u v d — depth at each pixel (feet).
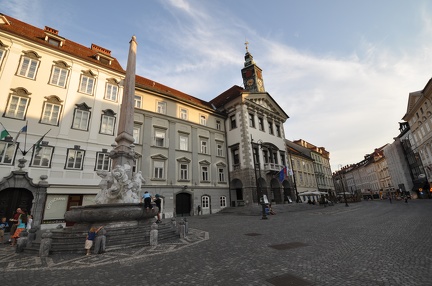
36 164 55.93
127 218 32.58
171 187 81.82
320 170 188.14
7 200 51.16
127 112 44.75
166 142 86.53
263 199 61.77
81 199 60.59
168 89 108.58
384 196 230.27
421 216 48.19
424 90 117.19
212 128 105.40
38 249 26.50
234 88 134.92
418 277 14.16
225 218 67.31
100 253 25.14
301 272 16.25
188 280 15.74
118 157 41.29
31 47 61.62
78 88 67.10
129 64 49.47
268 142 112.98
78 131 63.98
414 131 146.10
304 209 93.04
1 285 16.05
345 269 16.44
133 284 15.42
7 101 55.21
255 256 21.31
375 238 27.25
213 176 98.17
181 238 33.86
